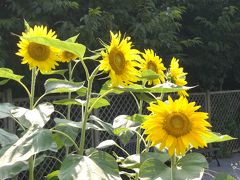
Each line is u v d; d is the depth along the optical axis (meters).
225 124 9.82
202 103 9.39
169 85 2.43
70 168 2.14
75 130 2.81
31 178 2.63
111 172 2.21
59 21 6.30
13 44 6.24
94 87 6.80
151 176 2.23
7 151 2.24
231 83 10.92
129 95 7.69
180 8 7.62
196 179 2.16
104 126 2.76
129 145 7.42
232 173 7.66
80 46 2.29
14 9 6.06
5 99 6.05
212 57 9.02
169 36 7.18
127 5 7.11
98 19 6.40
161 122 2.28
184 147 2.26
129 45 2.39
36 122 2.33
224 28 8.73
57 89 2.48
